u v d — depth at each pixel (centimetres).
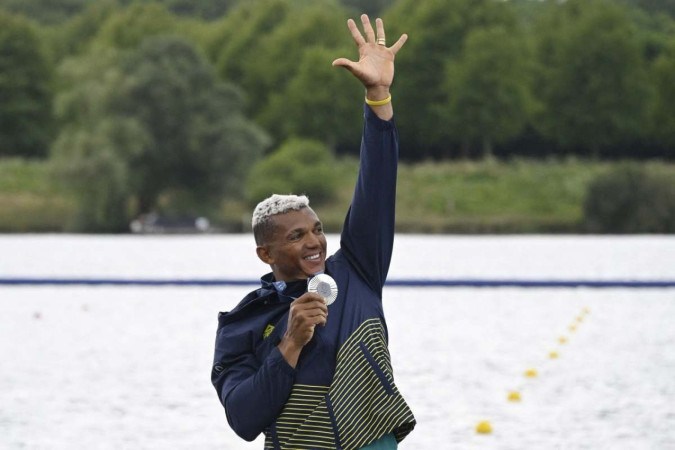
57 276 11812
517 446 3822
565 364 5622
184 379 5166
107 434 4025
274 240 1922
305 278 1928
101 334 6938
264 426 1875
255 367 1922
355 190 1983
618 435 3978
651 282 9781
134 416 4331
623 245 19112
